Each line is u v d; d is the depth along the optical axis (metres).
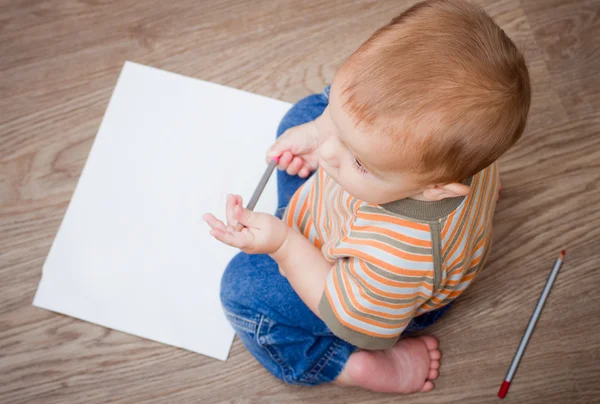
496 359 1.13
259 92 1.22
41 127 1.18
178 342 1.10
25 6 1.23
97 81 1.21
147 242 1.13
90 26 1.23
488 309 1.15
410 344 1.09
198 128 1.19
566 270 1.16
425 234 0.71
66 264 1.12
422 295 0.78
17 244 1.12
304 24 1.25
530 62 1.24
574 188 1.20
